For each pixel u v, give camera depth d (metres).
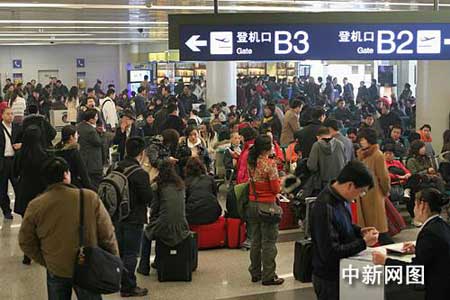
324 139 7.66
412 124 16.81
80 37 27.08
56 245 4.25
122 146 11.08
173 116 11.05
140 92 19.62
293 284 6.67
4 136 9.27
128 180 6.04
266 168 6.37
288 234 8.76
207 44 5.91
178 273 6.77
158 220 6.73
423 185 8.26
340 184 4.00
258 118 16.30
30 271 7.16
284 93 23.03
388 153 9.48
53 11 14.96
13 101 13.47
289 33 5.91
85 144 8.67
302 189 8.41
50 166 4.33
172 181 6.80
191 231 7.36
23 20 17.50
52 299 4.39
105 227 4.38
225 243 8.08
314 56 5.93
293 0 13.21
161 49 34.41
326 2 13.58
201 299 6.21
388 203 7.96
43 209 4.26
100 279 4.23
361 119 16.28
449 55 6.00
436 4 6.50
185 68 30.81
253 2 13.56
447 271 4.13
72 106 18.03
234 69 19.80
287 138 10.90
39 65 36.12
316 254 4.09
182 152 9.07
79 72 36.78
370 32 5.95
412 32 5.96
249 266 7.16
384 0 13.12
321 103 20.12
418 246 4.20
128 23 19.22
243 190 6.57
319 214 3.97
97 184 8.77
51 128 8.55
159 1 13.27
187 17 5.89
